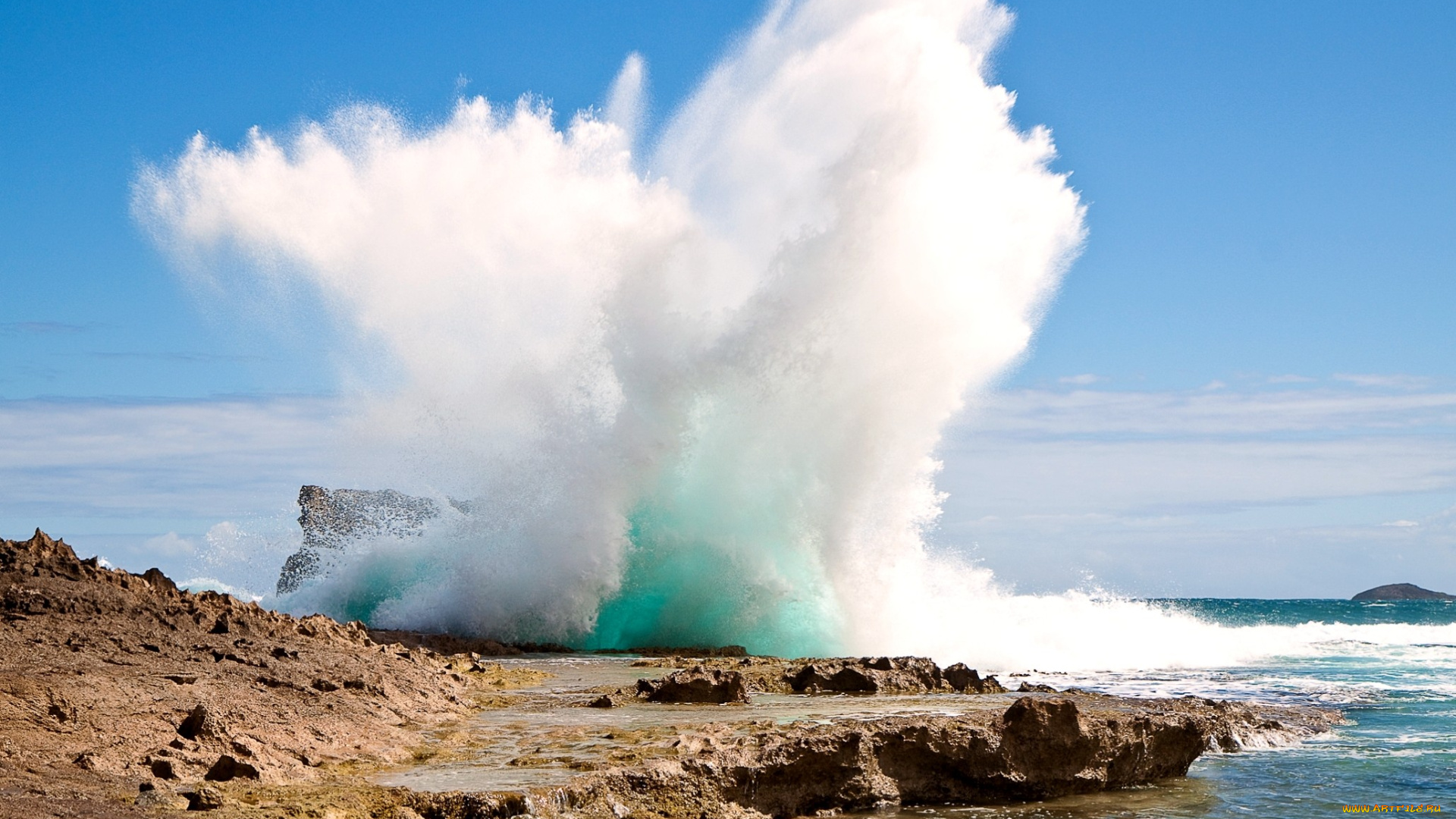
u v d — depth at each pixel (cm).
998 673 2380
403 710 1173
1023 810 1118
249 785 810
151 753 845
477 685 1523
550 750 1018
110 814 705
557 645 2477
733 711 1315
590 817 853
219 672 1080
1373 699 1956
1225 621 8350
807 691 1532
